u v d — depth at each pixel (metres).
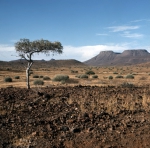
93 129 7.68
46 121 8.08
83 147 6.52
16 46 16.17
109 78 39.91
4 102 10.59
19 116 8.57
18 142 6.55
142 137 7.20
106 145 6.66
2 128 7.34
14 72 71.62
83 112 9.31
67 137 7.02
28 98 11.60
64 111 9.49
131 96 13.05
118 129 7.80
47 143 6.56
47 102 10.82
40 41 16.36
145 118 9.06
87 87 17.98
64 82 27.81
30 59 17.02
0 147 6.20
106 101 11.05
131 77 41.25
